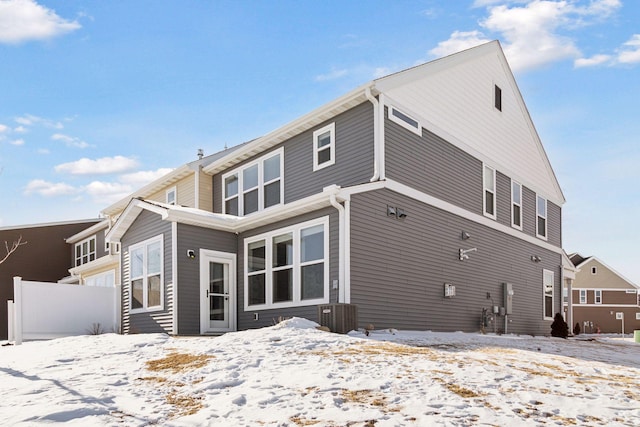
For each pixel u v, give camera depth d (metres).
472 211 15.81
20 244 27.58
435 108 14.80
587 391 6.21
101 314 15.40
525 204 19.12
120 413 5.48
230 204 17.64
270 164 16.02
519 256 18.14
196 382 6.57
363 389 6.02
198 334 13.13
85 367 7.56
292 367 7.02
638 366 8.61
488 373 6.83
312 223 12.34
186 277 13.27
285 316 12.71
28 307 14.16
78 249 28.48
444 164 14.87
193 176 19.03
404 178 13.23
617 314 46.09
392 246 12.61
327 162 13.95
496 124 17.80
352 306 10.91
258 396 5.87
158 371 7.19
